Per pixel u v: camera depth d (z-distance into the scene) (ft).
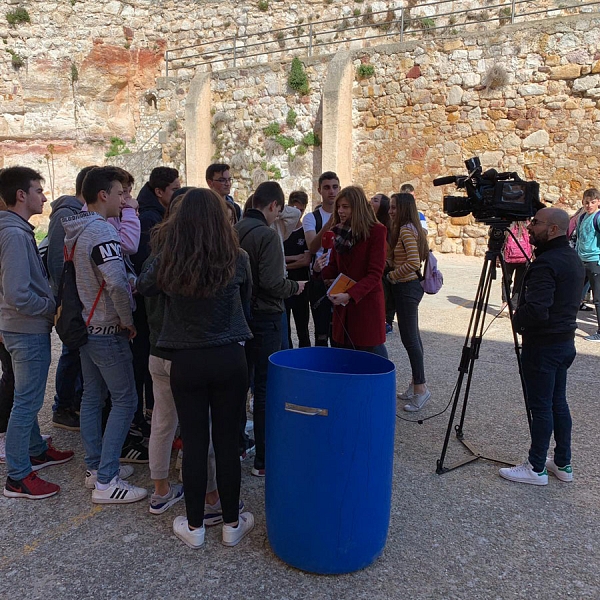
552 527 9.11
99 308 9.44
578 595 7.52
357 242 12.04
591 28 34.24
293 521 7.82
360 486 7.66
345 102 42.93
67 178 59.00
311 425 7.53
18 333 9.58
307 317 15.97
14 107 59.00
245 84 48.19
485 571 8.00
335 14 53.06
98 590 7.54
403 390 15.49
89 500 9.91
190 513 8.36
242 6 55.52
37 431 11.00
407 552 8.43
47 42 58.59
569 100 35.58
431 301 26.99
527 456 11.65
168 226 7.82
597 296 20.24
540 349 10.21
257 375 10.66
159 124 55.52
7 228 9.18
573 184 36.17
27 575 7.84
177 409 8.14
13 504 9.73
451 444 12.25
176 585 7.66
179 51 58.65
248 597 7.44
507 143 38.04
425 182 41.63
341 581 7.79
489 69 37.65
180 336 7.86
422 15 49.52
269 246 10.10
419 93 40.83
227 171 13.53
